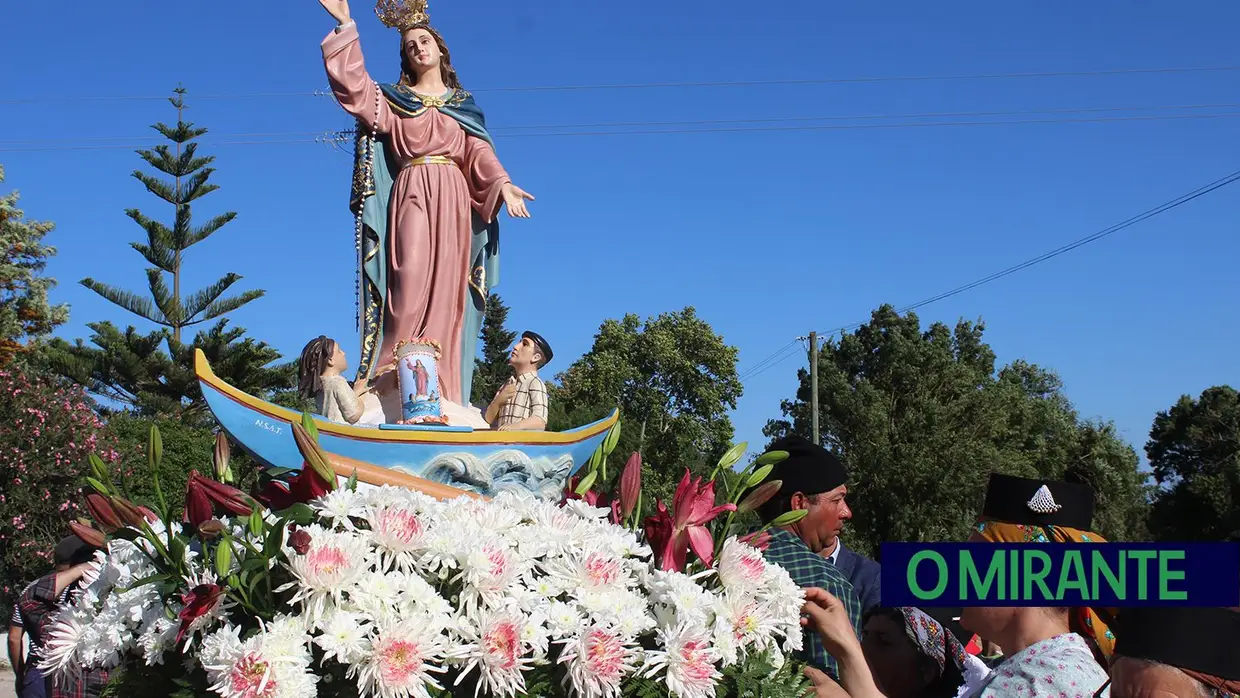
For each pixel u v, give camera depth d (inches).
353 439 252.2
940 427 1421.0
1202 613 91.0
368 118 306.2
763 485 121.1
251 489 133.2
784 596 118.2
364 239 310.8
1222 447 1565.0
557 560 109.0
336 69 301.9
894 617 157.3
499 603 100.7
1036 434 1649.9
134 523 105.2
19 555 669.3
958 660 158.4
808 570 152.3
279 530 97.4
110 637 100.8
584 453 282.4
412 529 101.0
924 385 1488.7
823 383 1519.4
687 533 113.9
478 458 259.6
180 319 1225.4
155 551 107.0
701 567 118.1
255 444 253.4
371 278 308.3
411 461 254.8
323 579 95.0
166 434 807.1
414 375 267.7
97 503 104.7
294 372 1263.5
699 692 103.9
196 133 1227.2
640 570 112.7
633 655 104.7
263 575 97.0
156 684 102.3
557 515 114.7
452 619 99.3
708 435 1840.6
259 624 98.2
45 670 105.6
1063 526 126.4
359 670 95.9
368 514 102.6
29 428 682.2
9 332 1029.8
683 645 104.4
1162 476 1669.5
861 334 1694.1
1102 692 105.0
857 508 1422.2
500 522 109.8
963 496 1396.4
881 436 1425.9
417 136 311.3
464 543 101.2
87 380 1152.2
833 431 1496.1
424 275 307.1
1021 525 127.2
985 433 1481.3
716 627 109.6
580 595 105.7
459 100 322.0
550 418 1423.5
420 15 321.1
